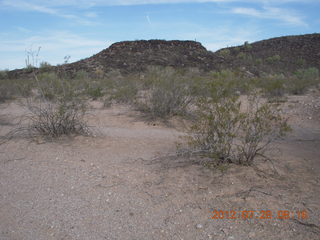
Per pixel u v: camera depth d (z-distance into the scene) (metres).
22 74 29.52
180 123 8.50
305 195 3.68
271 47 60.97
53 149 5.82
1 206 3.62
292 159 5.10
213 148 4.61
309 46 58.50
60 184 4.22
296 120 8.81
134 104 10.72
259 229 3.06
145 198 3.77
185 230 3.11
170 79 9.56
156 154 5.51
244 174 4.30
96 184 4.20
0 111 10.63
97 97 13.30
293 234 2.96
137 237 3.01
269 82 15.45
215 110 4.82
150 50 43.47
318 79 24.17
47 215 3.42
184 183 4.12
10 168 4.84
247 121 4.74
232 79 14.58
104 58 41.38
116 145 6.17
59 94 7.39
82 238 3.00
